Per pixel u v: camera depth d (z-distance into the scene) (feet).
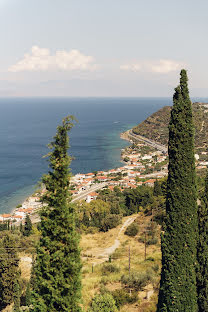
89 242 214.28
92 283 116.16
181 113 55.88
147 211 266.16
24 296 146.82
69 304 52.24
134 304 94.22
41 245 54.44
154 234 198.08
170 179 56.44
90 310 86.48
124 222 254.27
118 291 101.40
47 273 52.49
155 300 94.68
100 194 489.67
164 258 55.93
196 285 55.36
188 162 55.67
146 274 111.86
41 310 51.85
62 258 52.49
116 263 149.18
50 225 53.88
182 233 54.90
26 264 191.62
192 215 55.36
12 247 166.30
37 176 644.69
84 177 640.99
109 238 217.36
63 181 55.21
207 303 54.29
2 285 149.69
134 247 183.73
